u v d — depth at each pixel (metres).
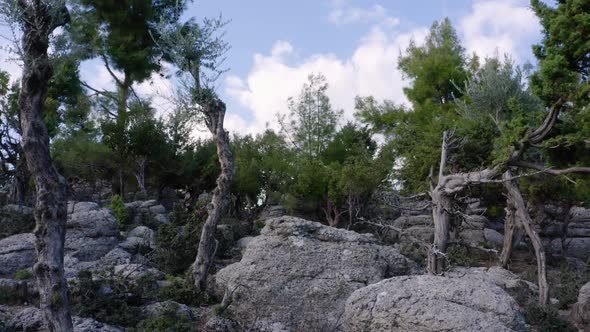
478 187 31.67
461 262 28.52
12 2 10.59
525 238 36.19
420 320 9.73
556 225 39.16
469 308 9.88
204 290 17.36
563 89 17.69
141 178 41.59
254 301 15.88
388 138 46.38
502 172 17.91
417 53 47.94
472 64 47.94
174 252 21.73
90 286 14.78
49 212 10.54
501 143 20.98
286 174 38.59
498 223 41.47
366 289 10.91
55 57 11.12
